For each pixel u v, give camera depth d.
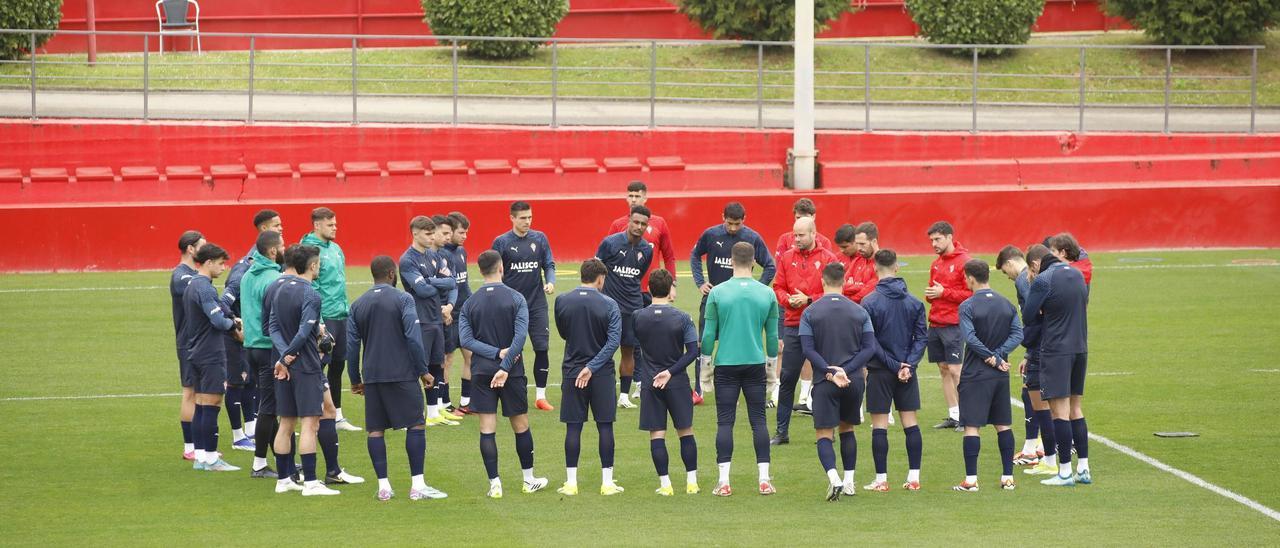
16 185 82.25
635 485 37.59
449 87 102.31
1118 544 31.22
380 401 35.72
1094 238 85.50
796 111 86.25
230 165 86.62
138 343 58.34
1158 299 68.44
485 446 36.09
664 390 36.22
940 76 107.56
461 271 47.47
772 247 83.25
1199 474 37.97
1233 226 86.25
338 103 95.88
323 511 34.69
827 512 34.41
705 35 122.88
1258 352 55.91
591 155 89.44
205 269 38.38
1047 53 111.56
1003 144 91.62
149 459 40.44
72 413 46.38
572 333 36.22
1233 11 107.69
